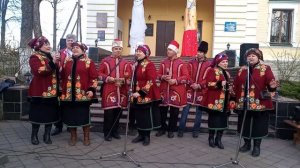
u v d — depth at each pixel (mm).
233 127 7301
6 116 7910
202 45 6777
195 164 5227
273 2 15844
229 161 5410
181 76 6578
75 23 16109
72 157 5395
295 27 16016
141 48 6176
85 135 6070
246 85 5598
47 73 5738
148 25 17672
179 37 17547
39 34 15953
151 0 17578
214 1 15742
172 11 17547
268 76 5508
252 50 5656
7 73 9945
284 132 7004
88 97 5855
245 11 14875
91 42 15297
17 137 6480
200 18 17156
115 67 6359
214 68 6008
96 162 5199
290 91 8453
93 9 15250
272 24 16344
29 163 5070
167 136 6883
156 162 5266
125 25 17562
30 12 16656
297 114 6562
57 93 5941
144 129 6105
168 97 6664
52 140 6359
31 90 5895
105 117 6387
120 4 17500
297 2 15828
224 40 14992
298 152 6047
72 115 5855
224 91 5980
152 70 6117
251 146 6152
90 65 5898
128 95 6125
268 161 5492
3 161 5004
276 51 15797
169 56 6723
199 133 7172
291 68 11250
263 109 5562
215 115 6023
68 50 6438
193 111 7945
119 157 5453
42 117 5883
